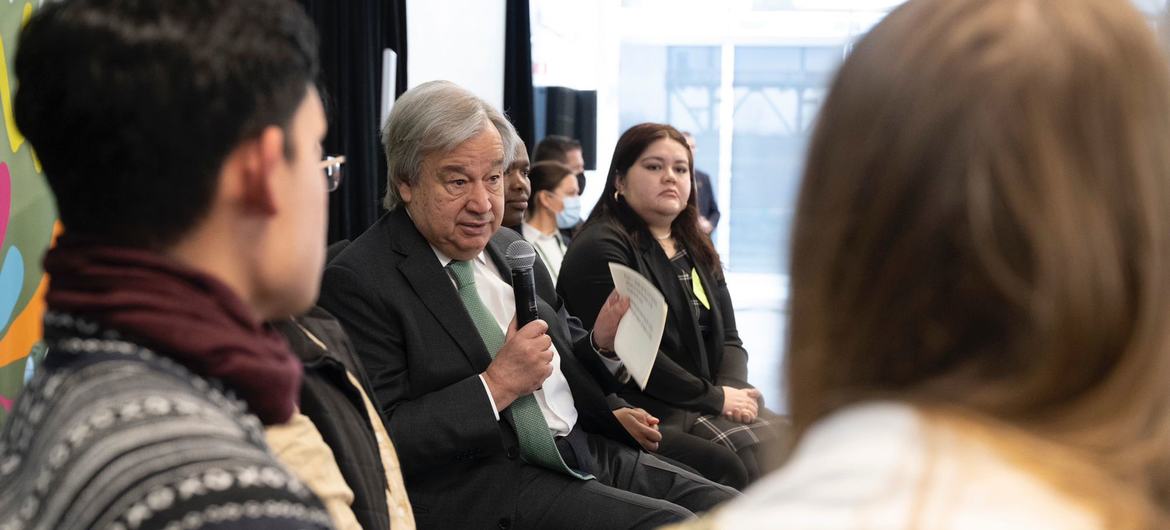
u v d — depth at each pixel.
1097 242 0.44
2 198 1.50
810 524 0.43
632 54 8.05
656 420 2.39
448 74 6.00
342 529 1.05
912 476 0.43
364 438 1.20
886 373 0.49
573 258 2.75
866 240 0.49
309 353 1.17
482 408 1.89
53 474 0.63
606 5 7.68
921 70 0.48
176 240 0.73
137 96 0.69
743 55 8.07
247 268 0.76
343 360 1.31
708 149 8.17
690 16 7.98
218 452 0.63
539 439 2.01
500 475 1.95
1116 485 0.44
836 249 0.50
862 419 0.47
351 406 1.22
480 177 2.01
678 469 2.28
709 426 2.70
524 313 2.05
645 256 2.79
